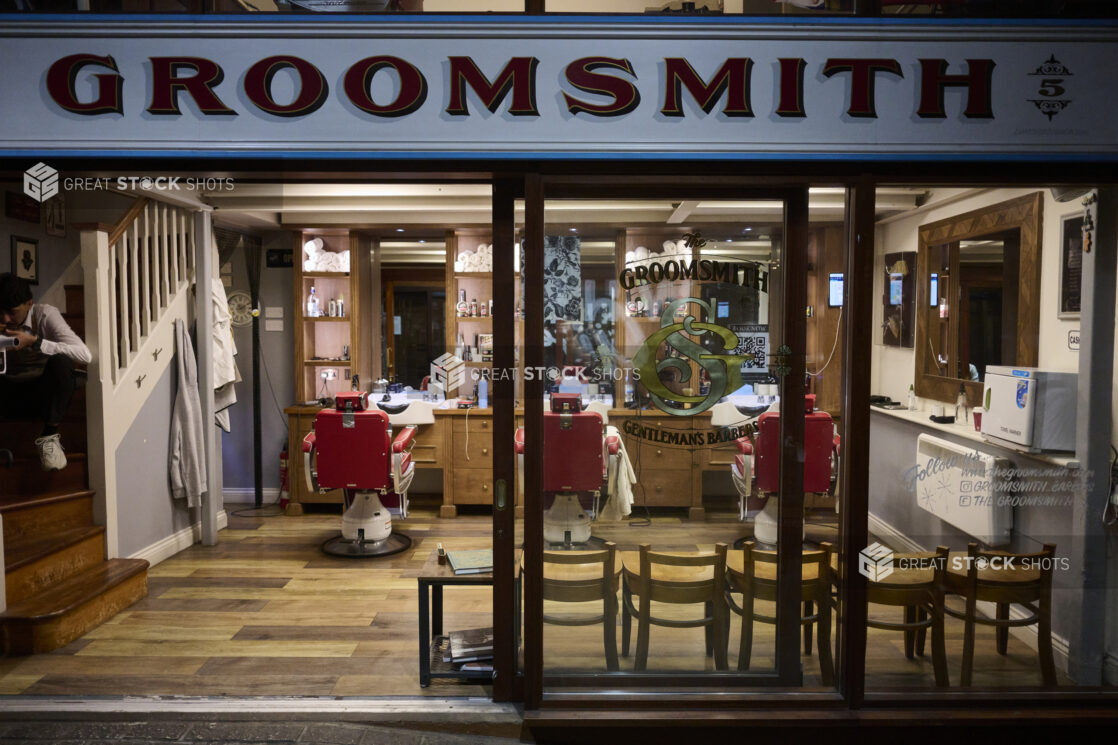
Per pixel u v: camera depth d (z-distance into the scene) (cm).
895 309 455
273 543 509
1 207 409
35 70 259
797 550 281
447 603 398
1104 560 290
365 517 492
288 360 617
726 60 254
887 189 408
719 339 279
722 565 282
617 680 277
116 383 420
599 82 255
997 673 294
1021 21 252
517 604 283
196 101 259
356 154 259
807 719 259
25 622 325
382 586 423
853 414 263
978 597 285
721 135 256
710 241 277
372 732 265
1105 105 255
